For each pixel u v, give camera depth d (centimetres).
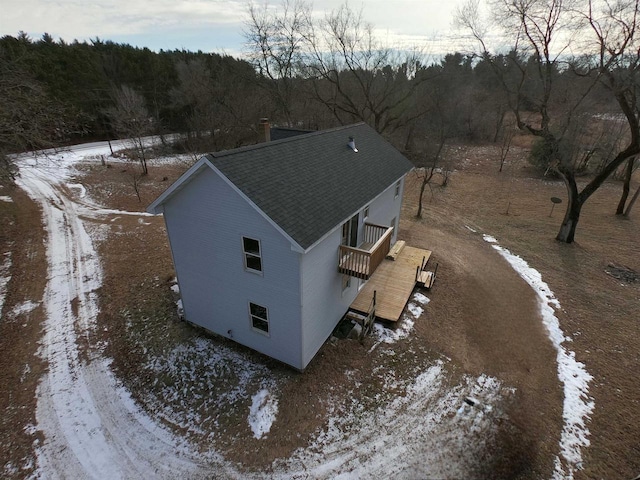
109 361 1039
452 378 987
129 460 777
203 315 1139
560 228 1906
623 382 984
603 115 2547
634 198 2217
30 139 1594
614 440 820
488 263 1642
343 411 881
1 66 1516
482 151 4119
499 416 876
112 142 4009
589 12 1414
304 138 1231
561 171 1795
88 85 3756
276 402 901
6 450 792
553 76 1753
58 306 1278
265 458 775
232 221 905
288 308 927
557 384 978
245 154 930
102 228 1931
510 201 2602
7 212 2083
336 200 1016
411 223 2109
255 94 3656
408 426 846
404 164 1650
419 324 1201
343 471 749
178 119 4184
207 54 5034
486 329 1199
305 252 788
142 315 1230
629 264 1653
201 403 908
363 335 1127
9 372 996
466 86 4438
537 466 761
